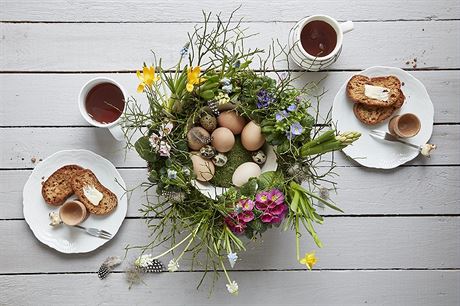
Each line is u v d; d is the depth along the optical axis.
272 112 1.07
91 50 1.24
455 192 1.26
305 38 1.19
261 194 1.04
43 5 1.24
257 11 1.25
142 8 1.24
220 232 1.09
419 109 1.24
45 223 1.22
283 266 1.25
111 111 1.17
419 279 1.26
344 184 1.25
